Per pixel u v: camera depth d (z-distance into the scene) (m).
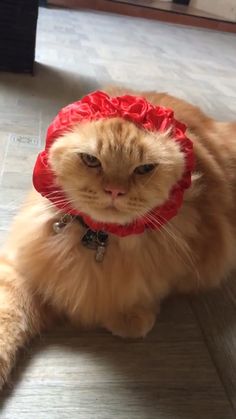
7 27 0.80
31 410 0.25
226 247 0.37
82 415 0.25
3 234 0.38
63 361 0.29
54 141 0.28
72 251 0.30
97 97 0.29
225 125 0.44
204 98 0.92
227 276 0.40
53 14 1.67
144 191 0.26
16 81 0.80
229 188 0.38
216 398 0.28
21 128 0.61
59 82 0.85
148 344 0.31
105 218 0.27
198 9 2.28
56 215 0.30
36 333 0.30
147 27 1.77
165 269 0.32
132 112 0.28
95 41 1.32
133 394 0.27
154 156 0.26
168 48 1.42
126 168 0.25
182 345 0.32
